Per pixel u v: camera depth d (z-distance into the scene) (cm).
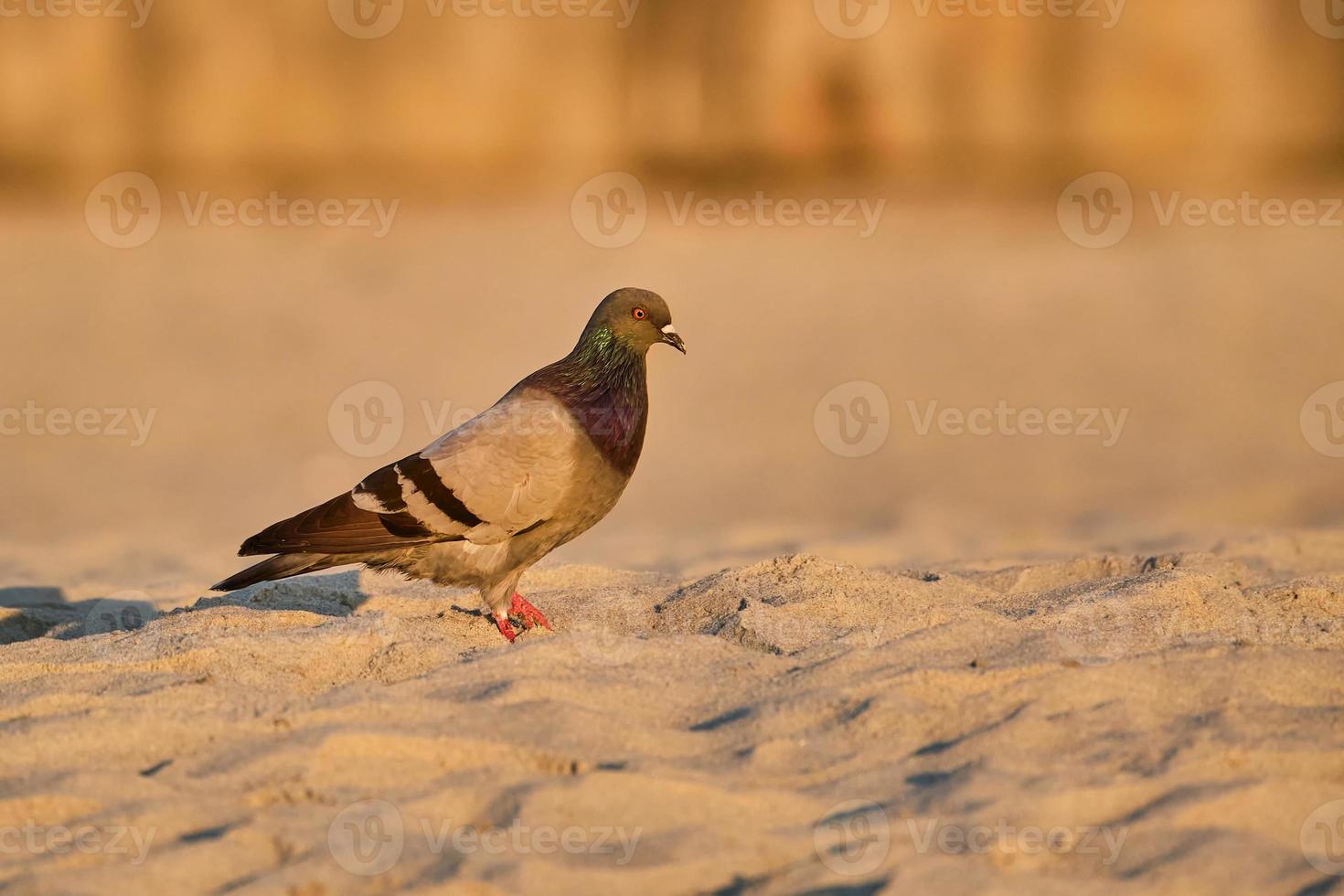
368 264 2586
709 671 584
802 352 2103
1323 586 732
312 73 4500
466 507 655
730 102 4534
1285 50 4622
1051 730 502
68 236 2775
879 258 2661
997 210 3341
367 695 534
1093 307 2292
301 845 429
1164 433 1694
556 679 554
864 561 1071
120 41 4391
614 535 1314
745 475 1570
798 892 409
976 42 4522
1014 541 1180
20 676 590
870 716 519
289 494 1488
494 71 4562
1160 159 4281
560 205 3394
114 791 458
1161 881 414
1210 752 482
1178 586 686
